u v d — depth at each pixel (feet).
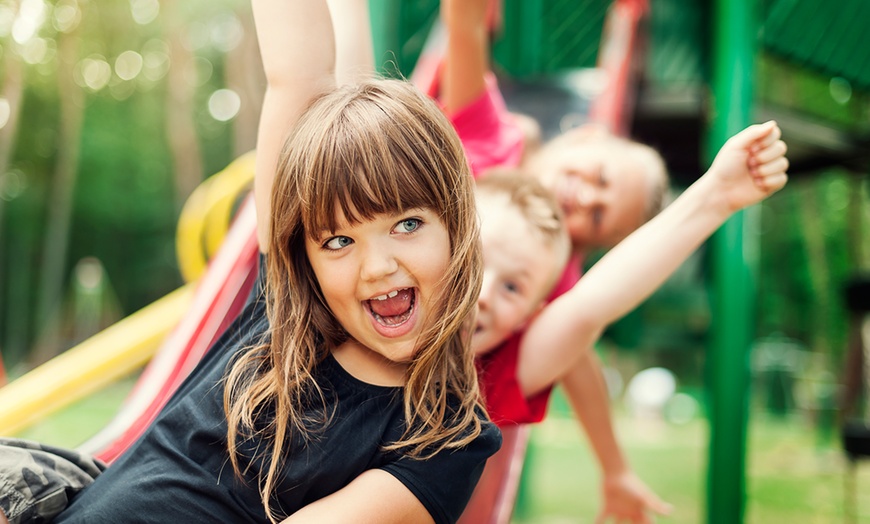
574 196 9.89
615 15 19.66
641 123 21.40
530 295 6.52
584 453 29.50
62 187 74.13
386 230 4.27
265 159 5.25
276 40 5.29
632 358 78.02
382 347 4.43
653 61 25.66
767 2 18.83
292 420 4.43
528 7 19.53
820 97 58.54
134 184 81.87
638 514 9.47
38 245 79.15
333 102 4.43
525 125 13.08
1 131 73.67
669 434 37.91
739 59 14.49
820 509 18.39
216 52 85.10
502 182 6.84
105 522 4.44
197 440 4.56
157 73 80.59
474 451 4.52
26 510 4.61
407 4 17.97
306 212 4.27
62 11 72.38
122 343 10.26
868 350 15.48
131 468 4.66
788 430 40.88
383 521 4.24
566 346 6.41
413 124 4.33
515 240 6.45
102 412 34.73
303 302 4.58
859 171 22.70
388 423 4.48
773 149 5.78
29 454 4.82
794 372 57.88
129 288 82.84
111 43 78.18
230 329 5.30
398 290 4.38
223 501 4.40
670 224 6.20
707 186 6.02
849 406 15.06
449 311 4.39
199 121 85.81
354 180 4.15
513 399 6.49
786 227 84.23
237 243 9.43
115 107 80.64
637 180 9.95
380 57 14.83
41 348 63.05
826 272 78.38
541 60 21.76
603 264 6.50
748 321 12.87
